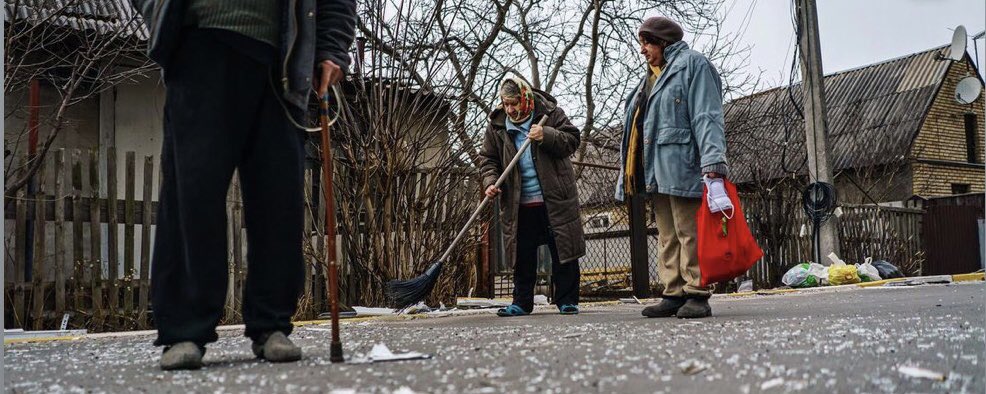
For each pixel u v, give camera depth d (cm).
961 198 1781
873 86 2561
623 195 496
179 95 261
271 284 271
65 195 606
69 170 611
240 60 262
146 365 272
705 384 196
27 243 652
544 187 556
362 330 423
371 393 188
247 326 272
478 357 256
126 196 624
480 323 474
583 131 1585
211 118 259
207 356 292
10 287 601
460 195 759
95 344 394
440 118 775
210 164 258
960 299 598
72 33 786
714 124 440
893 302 590
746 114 1747
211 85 260
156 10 258
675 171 449
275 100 271
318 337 377
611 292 1031
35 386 228
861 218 1382
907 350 262
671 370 220
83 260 607
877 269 1166
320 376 219
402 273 717
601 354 259
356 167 712
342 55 279
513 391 189
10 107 813
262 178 271
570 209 562
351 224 711
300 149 280
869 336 309
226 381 218
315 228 716
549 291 902
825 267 1104
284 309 274
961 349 264
